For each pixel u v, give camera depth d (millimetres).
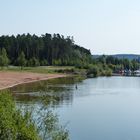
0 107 17750
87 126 49781
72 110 62656
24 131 17203
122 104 74250
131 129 48844
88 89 106125
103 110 64938
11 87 105188
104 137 44094
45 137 22047
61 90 99375
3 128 16656
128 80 161375
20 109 21641
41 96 28969
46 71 187500
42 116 23594
